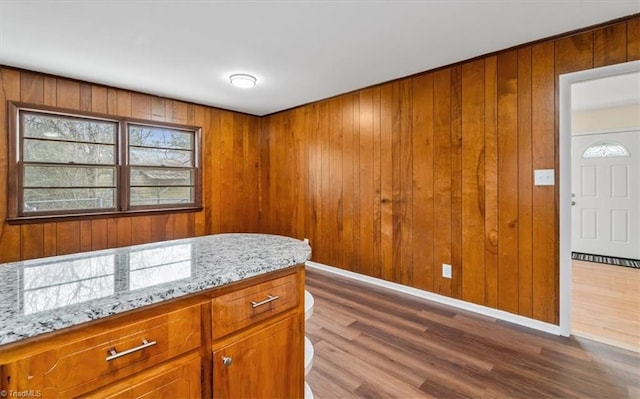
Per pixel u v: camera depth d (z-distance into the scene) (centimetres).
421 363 201
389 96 338
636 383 180
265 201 497
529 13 206
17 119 294
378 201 351
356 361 204
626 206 440
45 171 313
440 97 299
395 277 338
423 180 312
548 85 241
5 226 289
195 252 134
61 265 114
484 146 273
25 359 66
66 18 210
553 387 177
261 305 113
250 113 482
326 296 319
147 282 93
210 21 216
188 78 327
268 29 227
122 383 79
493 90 267
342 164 388
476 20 215
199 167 427
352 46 255
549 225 242
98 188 346
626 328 245
